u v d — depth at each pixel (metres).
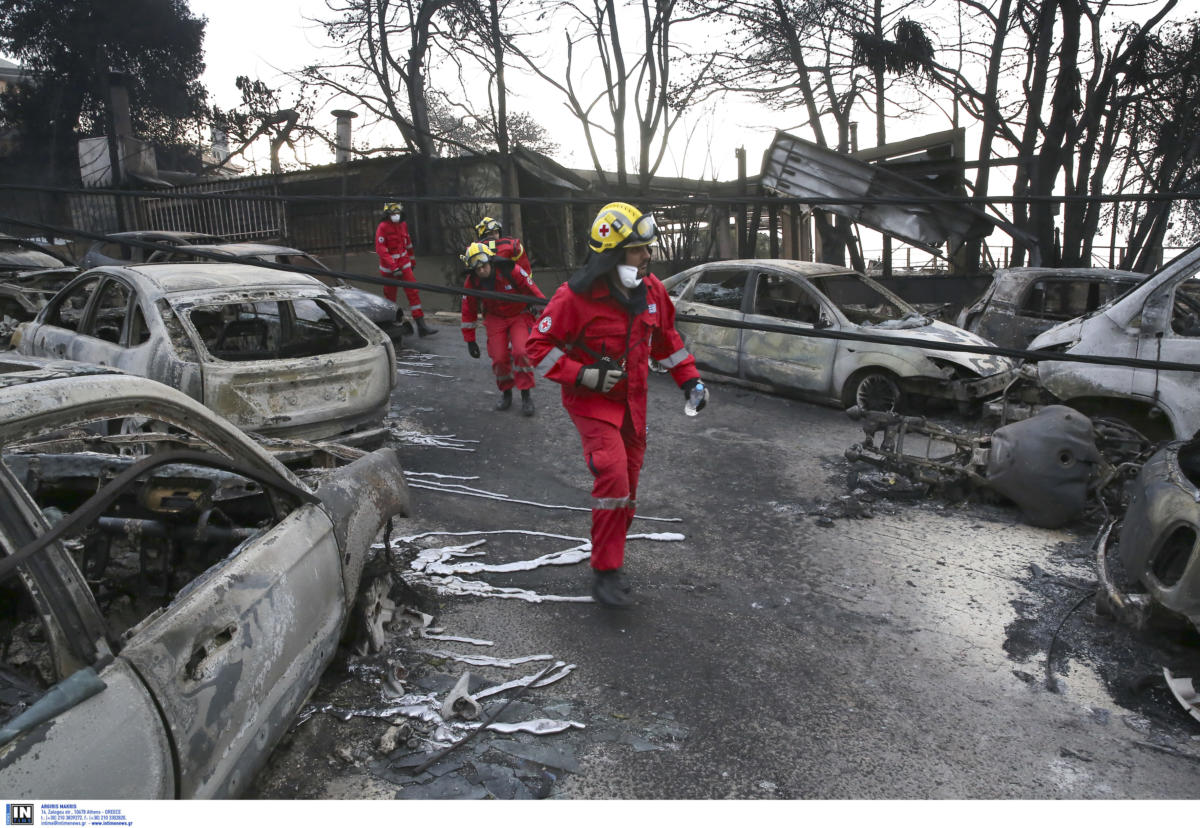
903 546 5.00
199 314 6.58
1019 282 9.00
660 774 2.87
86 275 6.23
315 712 3.13
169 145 24.23
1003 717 3.26
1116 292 8.70
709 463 6.54
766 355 8.34
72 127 23.33
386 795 2.70
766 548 4.95
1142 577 3.65
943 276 16.39
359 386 5.61
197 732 2.05
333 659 3.39
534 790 2.75
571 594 4.27
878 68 16.47
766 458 6.68
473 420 7.48
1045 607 4.21
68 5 22.48
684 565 4.68
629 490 4.06
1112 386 6.09
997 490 5.45
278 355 6.09
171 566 3.08
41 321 6.61
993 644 3.84
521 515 5.36
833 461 6.62
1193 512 3.37
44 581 1.85
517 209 17.72
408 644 3.69
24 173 22.98
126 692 1.87
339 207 17.36
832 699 3.36
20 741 1.62
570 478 6.07
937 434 5.83
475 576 4.41
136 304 5.46
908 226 14.12
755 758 2.97
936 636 3.91
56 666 1.85
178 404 2.41
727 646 3.77
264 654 2.41
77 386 2.08
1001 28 15.31
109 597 3.08
